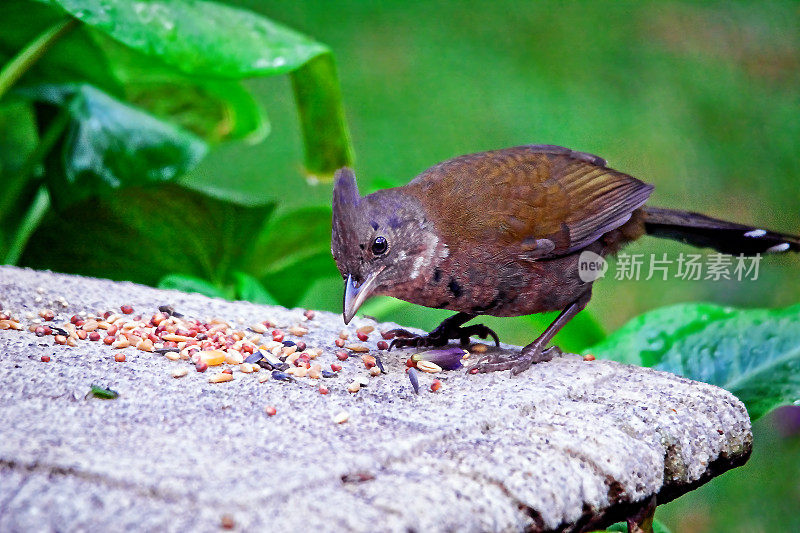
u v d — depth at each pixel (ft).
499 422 19.80
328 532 14.37
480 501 16.07
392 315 48.19
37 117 40.06
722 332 29.14
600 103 67.77
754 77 70.18
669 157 63.41
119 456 16.28
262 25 33.68
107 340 23.47
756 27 75.25
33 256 36.73
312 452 17.11
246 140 44.60
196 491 15.06
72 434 17.33
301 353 24.31
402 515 15.03
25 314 25.14
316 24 73.56
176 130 37.88
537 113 66.49
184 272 37.40
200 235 36.50
